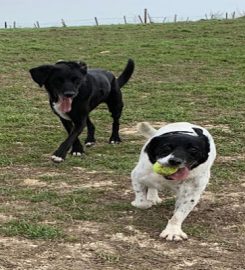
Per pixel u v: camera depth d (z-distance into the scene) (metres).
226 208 2.90
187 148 2.52
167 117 4.85
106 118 4.86
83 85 3.59
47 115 4.91
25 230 2.58
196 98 5.90
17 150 3.77
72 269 2.31
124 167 3.44
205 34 11.95
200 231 2.64
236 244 2.54
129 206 2.86
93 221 2.71
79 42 11.02
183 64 8.59
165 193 3.04
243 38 11.27
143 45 10.39
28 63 8.37
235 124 4.51
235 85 6.69
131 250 2.46
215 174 3.34
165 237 2.56
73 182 3.19
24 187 3.11
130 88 6.56
